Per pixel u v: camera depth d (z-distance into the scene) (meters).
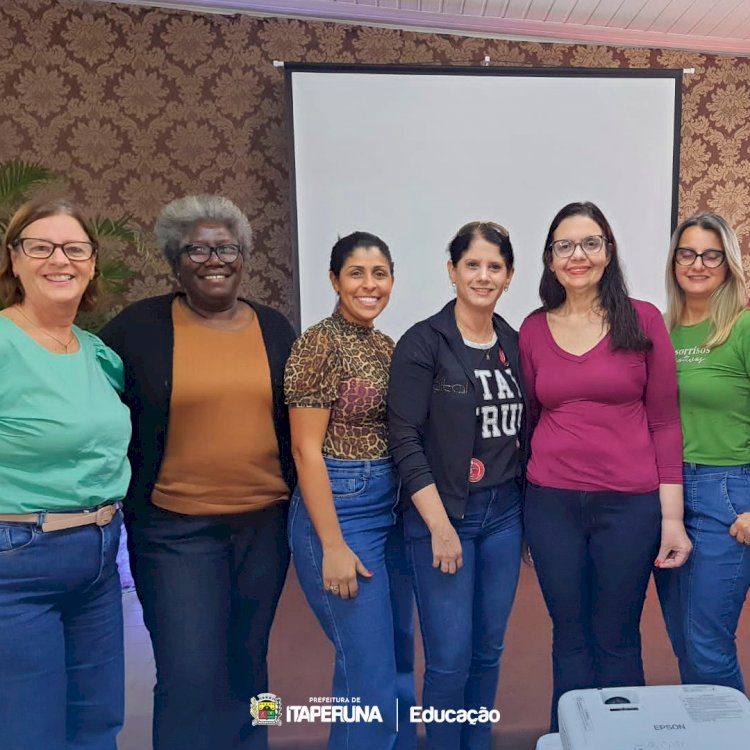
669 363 1.37
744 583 1.43
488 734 1.52
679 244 1.45
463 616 1.38
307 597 1.41
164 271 2.94
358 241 1.35
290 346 1.45
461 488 1.34
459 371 1.33
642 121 2.92
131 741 1.54
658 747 1.28
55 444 1.15
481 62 3.09
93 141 2.89
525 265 2.94
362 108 2.81
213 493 1.38
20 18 2.79
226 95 2.94
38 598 1.20
